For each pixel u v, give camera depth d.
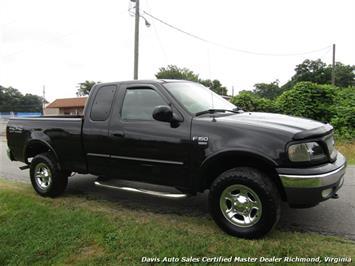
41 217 4.73
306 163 3.61
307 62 48.59
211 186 4.06
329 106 13.98
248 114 4.59
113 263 3.45
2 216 4.86
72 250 3.75
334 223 4.33
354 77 53.62
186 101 4.48
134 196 5.78
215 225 4.32
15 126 6.16
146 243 3.82
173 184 4.36
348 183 6.42
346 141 11.88
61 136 5.42
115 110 4.87
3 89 83.12
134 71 16.38
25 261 3.57
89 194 5.96
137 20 16.27
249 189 3.79
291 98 14.17
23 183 7.14
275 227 4.20
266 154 3.68
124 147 4.68
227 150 3.86
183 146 4.17
